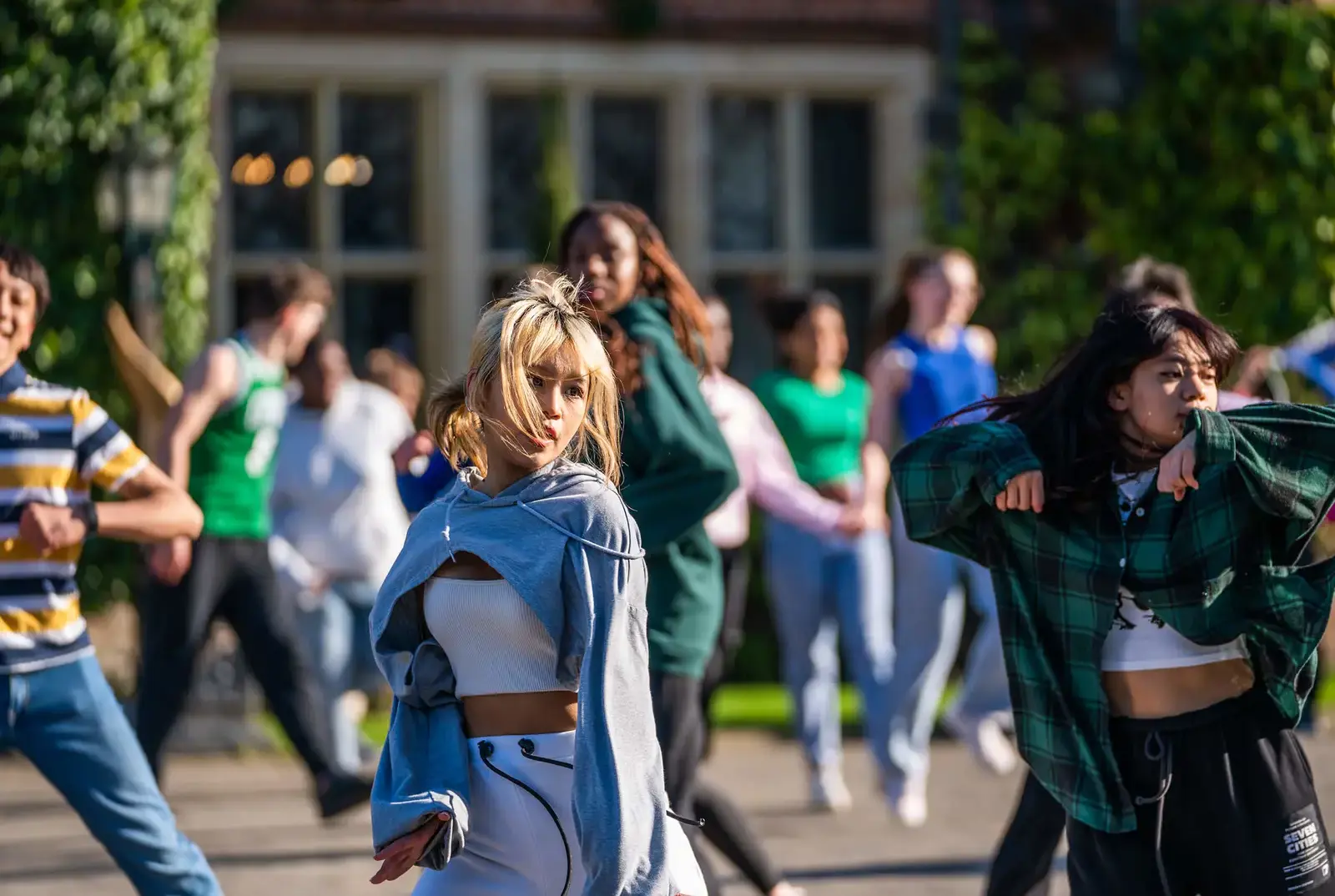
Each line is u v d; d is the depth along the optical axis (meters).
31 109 14.67
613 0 18.45
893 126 19.19
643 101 19.02
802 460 13.47
